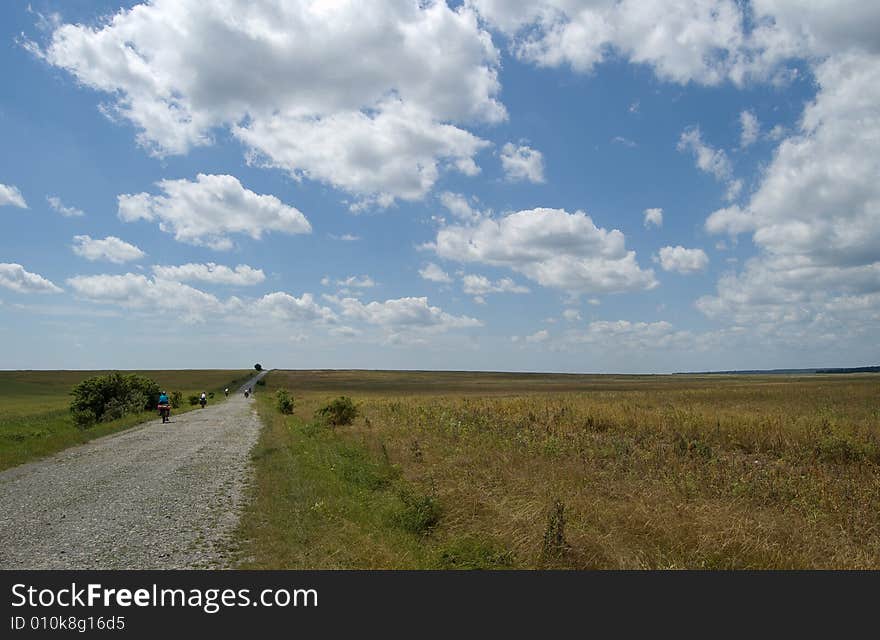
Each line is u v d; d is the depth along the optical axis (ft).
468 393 277.23
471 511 31.68
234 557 24.04
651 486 37.32
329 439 68.49
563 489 35.63
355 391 334.24
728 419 70.69
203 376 515.09
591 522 29.07
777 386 209.26
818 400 123.85
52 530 28.22
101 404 116.67
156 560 23.65
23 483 41.63
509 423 75.31
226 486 39.73
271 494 36.29
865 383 232.12
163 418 106.32
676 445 55.77
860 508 33.42
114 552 24.63
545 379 533.96
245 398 248.73
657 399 129.70
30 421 104.22
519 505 31.32
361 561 23.97
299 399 223.30
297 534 27.04
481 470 42.68
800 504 33.81
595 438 61.98
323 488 37.40
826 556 25.88
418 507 31.50
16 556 24.17
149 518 30.50
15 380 355.36
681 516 29.17
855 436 57.77
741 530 26.71
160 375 515.50
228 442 68.95
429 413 92.68
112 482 41.70
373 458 52.03
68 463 51.75
